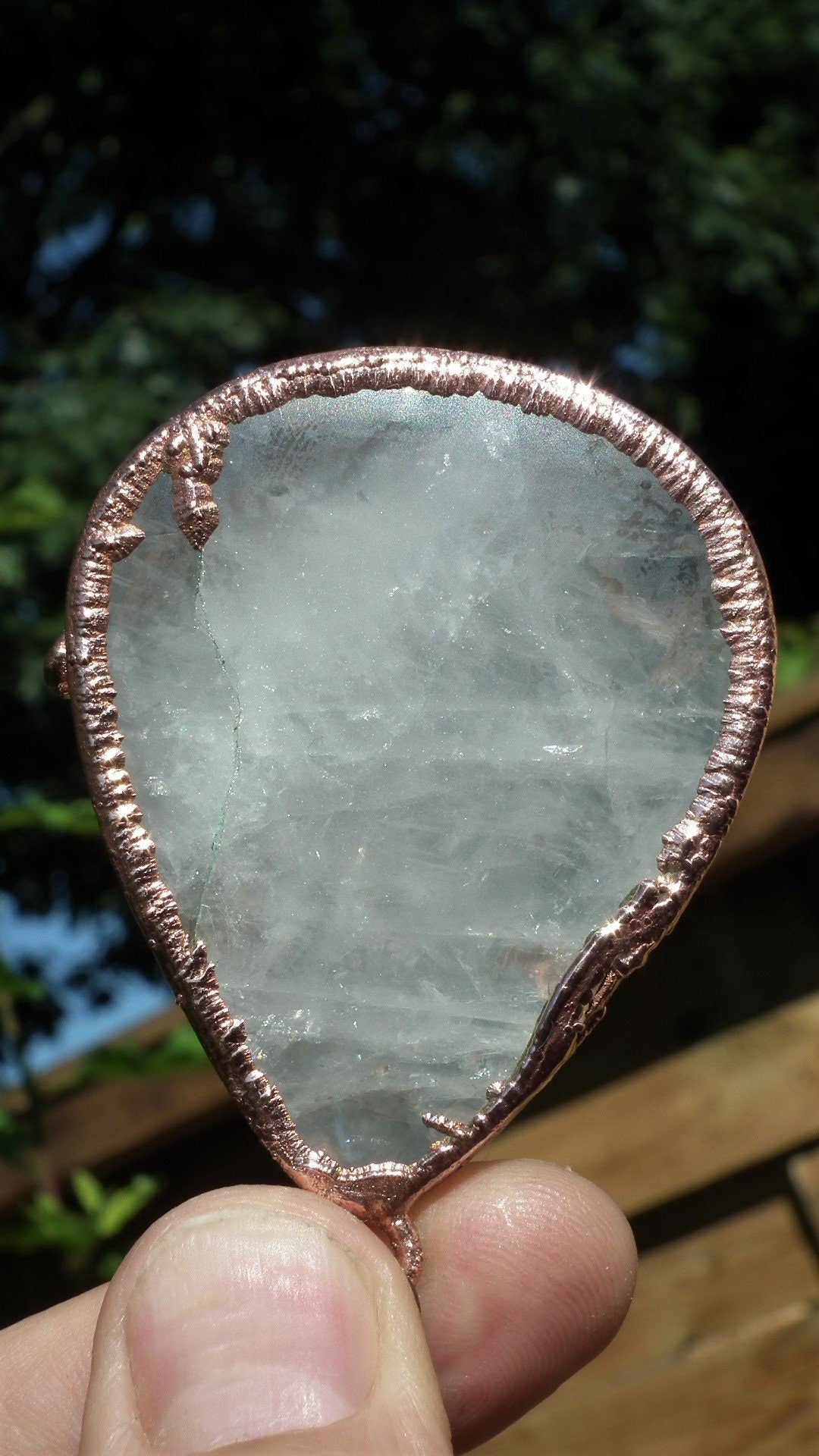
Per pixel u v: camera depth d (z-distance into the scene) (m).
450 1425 0.14
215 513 0.13
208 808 0.13
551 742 0.13
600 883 0.13
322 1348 0.12
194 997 0.13
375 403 0.13
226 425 0.13
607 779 0.13
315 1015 0.13
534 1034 0.13
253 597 0.13
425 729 0.13
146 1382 0.12
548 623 0.13
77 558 0.13
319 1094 0.13
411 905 0.13
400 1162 0.13
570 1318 0.15
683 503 0.13
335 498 0.13
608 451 0.13
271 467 0.13
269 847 0.13
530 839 0.13
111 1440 0.12
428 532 0.13
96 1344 0.13
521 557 0.13
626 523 0.13
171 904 0.13
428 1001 0.13
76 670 0.13
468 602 0.13
